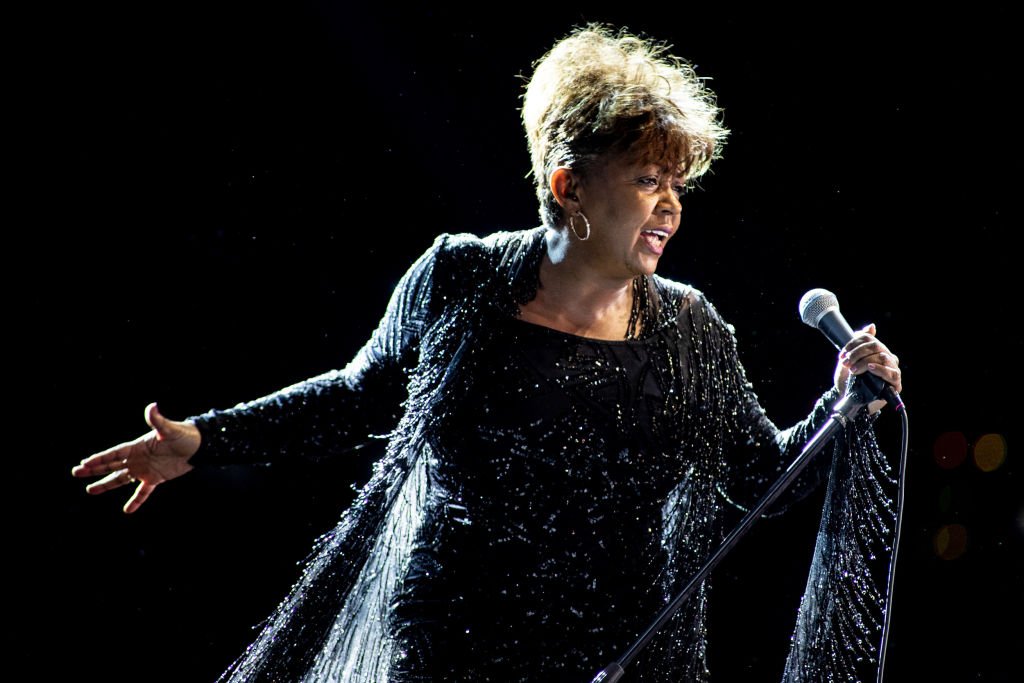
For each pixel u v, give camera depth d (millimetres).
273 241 13266
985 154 11875
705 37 11945
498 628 6016
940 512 12633
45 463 13273
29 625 12773
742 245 12352
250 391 13633
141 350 13492
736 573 12852
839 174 12164
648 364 6156
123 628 12867
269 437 6324
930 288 12312
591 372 6035
